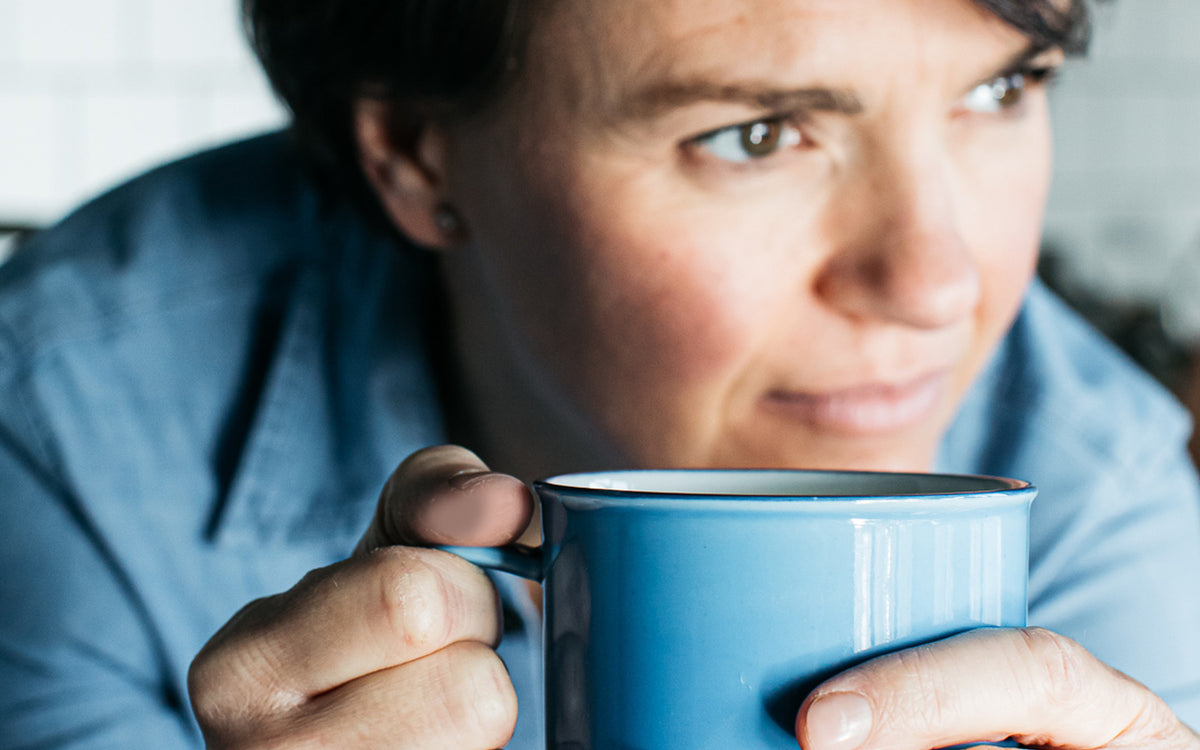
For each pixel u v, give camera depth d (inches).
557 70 26.2
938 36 23.7
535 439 37.5
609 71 25.2
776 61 23.7
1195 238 112.6
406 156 33.1
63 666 36.8
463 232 33.6
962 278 25.4
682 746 15.6
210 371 40.0
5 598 36.5
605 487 19.6
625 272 27.2
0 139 99.3
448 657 18.9
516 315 30.7
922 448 28.7
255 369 40.6
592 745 16.4
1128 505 41.0
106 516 37.4
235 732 19.6
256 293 40.9
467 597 19.1
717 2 23.6
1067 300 97.1
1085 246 112.9
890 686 15.2
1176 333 76.2
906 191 25.2
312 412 39.9
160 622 38.3
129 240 40.6
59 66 99.2
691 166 26.0
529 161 27.9
